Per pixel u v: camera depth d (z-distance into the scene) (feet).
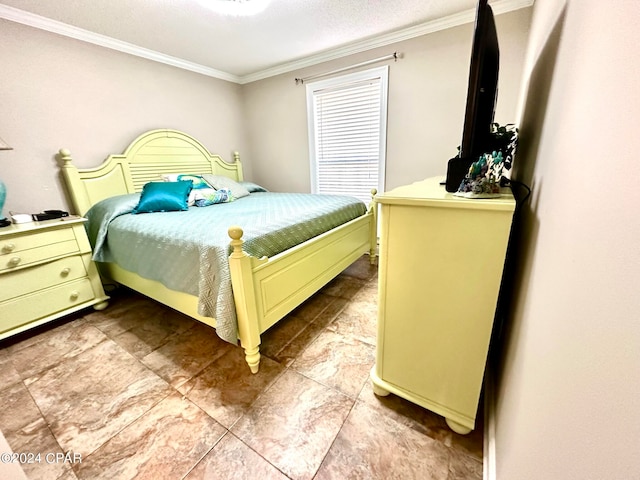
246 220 5.89
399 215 3.26
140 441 3.70
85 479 3.26
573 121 1.92
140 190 9.10
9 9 6.36
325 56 9.96
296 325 6.27
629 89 1.14
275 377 4.76
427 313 3.45
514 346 2.96
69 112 7.59
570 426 1.40
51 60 7.17
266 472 3.30
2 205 6.02
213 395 4.42
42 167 7.23
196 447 3.60
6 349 5.67
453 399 3.60
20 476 1.63
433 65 8.41
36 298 6.07
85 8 6.51
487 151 3.77
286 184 12.71
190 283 4.99
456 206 2.89
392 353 3.91
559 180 2.10
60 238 6.33
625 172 1.12
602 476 1.13
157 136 9.46
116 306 7.48
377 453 3.46
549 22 3.57
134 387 4.62
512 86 7.44
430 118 8.85
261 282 4.69
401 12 7.38
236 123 12.48
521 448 2.11
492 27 3.35
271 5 6.70
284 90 11.43
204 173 11.09
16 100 6.72
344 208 7.58
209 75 11.09
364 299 7.38
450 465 3.30
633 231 1.02
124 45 8.43
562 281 1.73
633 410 0.97
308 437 3.69
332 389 4.47
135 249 6.02
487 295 3.04
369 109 9.96
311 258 6.01
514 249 3.79
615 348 1.08
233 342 4.53
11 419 4.08
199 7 6.56
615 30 1.34
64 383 4.74
